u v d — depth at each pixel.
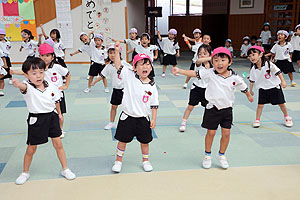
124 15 11.00
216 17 16.67
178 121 4.90
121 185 2.96
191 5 18.44
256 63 4.43
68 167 3.34
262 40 12.52
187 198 2.74
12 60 11.57
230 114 3.16
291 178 3.07
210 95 3.14
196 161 3.48
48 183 3.01
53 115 2.98
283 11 14.41
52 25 11.32
